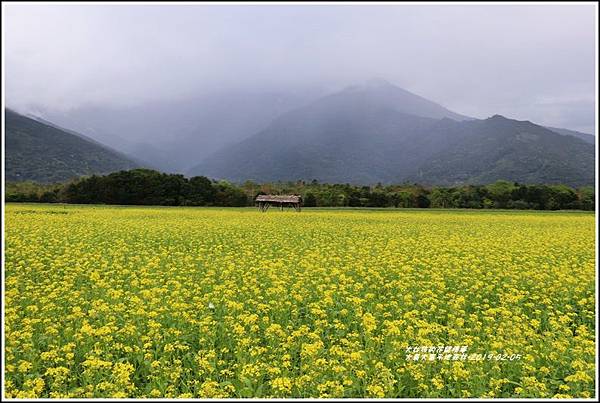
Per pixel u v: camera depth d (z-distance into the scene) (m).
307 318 11.14
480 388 7.42
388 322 9.61
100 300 11.33
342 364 8.16
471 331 9.98
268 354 8.75
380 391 7.11
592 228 33.22
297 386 7.43
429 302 12.11
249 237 24.86
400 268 16.16
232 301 11.17
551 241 24.19
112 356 8.79
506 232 29.56
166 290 12.00
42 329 9.94
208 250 20.39
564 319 10.36
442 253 20.08
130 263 16.58
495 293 13.63
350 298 11.43
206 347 9.20
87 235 24.23
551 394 7.40
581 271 15.73
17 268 15.28
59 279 14.66
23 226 27.03
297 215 44.38
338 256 19.02
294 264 16.56
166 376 7.80
